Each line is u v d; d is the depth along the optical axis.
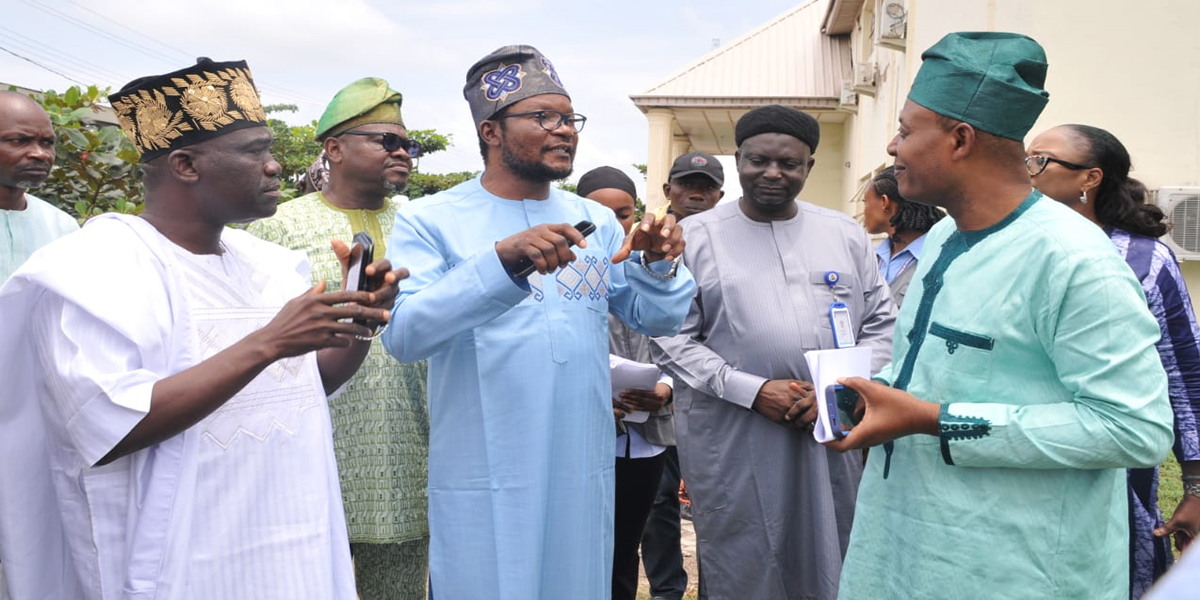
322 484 2.35
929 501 2.34
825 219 3.89
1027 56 2.25
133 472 2.13
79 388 2.01
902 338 2.52
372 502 3.46
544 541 2.80
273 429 2.26
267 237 3.65
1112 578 2.29
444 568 2.80
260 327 2.33
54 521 2.27
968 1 8.75
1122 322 2.12
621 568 4.38
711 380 3.64
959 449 2.22
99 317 2.02
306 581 2.27
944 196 2.36
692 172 5.22
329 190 3.87
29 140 3.58
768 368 3.65
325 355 2.56
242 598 2.17
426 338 2.62
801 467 3.63
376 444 3.48
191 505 2.11
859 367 2.65
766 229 3.79
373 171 3.75
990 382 2.28
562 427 2.80
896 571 2.44
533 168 2.86
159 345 2.12
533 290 2.79
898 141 2.41
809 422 3.51
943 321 2.34
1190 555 0.70
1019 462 2.18
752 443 3.64
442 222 2.85
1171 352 3.19
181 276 2.19
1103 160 3.36
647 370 4.06
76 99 5.56
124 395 2.00
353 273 2.23
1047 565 2.22
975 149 2.28
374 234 3.82
